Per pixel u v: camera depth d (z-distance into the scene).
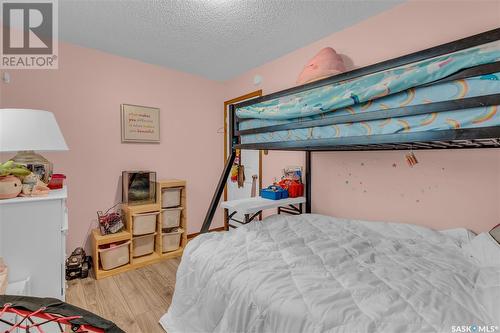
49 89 2.34
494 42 0.87
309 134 1.47
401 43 1.94
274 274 1.16
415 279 1.10
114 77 2.72
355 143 1.25
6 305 0.49
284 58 2.81
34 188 1.53
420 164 1.88
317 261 1.29
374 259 1.36
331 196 2.47
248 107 1.85
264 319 0.99
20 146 1.47
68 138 2.45
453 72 0.93
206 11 1.96
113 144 2.72
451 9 1.71
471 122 0.91
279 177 2.95
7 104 2.16
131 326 1.63
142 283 2.22
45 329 0.68
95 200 2.62
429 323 0.81
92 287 2.14
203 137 3.51
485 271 1.09
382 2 1.92
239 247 1.50
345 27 2.25
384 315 0.85
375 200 2.14
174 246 2.90
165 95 3.12
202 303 1.33
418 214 1.89
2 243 1.34
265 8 1.94
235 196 3.57
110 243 2.42
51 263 1.48
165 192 2.83
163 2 1.84
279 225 1.95
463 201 1.68
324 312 0.89
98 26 2.15
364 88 1.18
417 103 1.04
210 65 3.09
